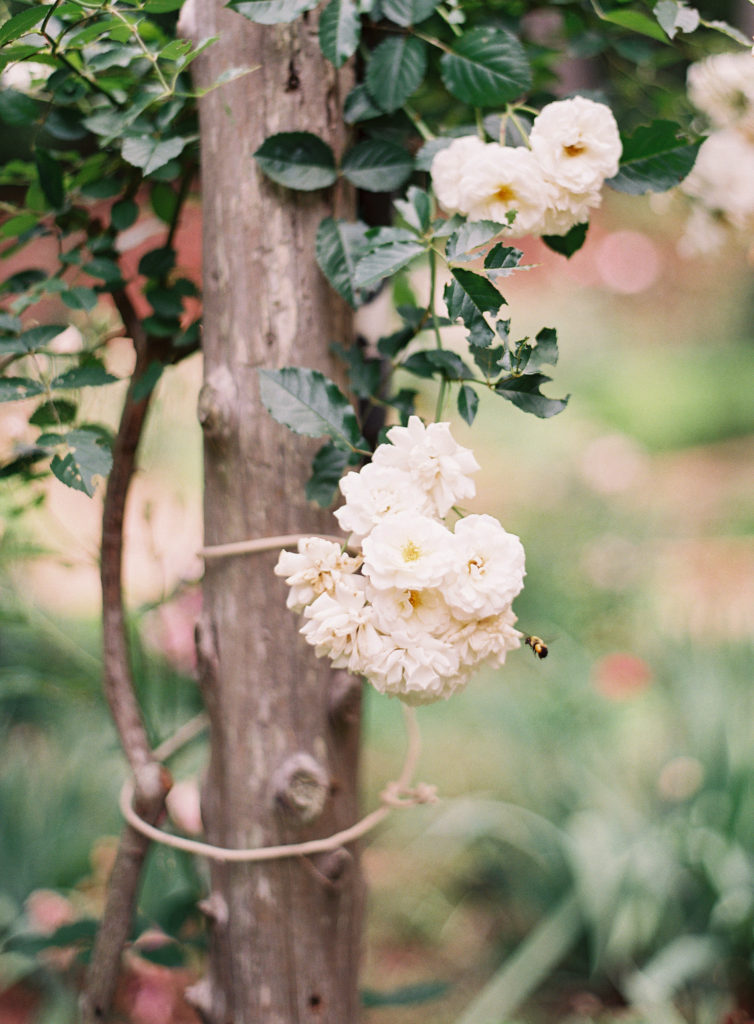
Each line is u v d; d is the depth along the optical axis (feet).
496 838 8.11
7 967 6.32
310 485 3.24
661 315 27.89
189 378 5.34
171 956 4.74
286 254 3.28
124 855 3.72
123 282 3.72
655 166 3.34
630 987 6.60
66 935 4.61
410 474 2.64
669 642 9.59
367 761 10.07
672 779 7.65
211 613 3.48
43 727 8.39
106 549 3.88
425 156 3.34
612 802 7.66
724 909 6.63
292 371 3.07
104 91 3.57
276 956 3.53
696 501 19.08
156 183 3.87
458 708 10.65
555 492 16.07
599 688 9.21
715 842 6.93
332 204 3.35
